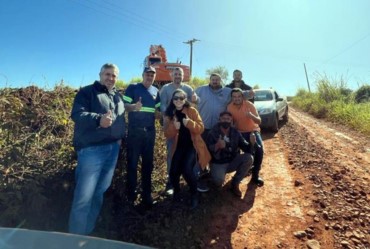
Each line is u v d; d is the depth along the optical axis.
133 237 3.53
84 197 3.03
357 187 5.08
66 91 4.35
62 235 1.43
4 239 1.34
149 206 4.18
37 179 2.92
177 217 3.97
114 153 3.40
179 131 4.28
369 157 7.11
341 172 5.84
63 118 3.75
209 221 4.01
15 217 2.73
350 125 12.31
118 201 4.08
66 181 3.34
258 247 3.44
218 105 5.16
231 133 4.76
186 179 4.23
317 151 7.62
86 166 3.07
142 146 4.07
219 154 4.74
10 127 3.01
